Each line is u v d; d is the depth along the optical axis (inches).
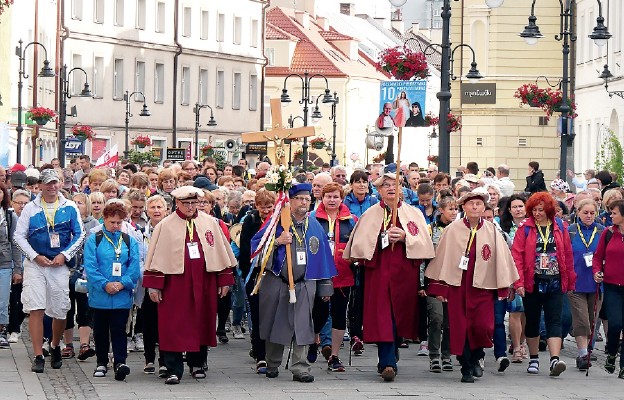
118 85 3393.2
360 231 783.7
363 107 4955.7
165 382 766.5
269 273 778.8
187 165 1256.8
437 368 834.8
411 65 1644.9
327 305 799.1
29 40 2837.1
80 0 3216.0
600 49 2751.0
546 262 820.0
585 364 858.8
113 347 786.8
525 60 3095.5
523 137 3095.5
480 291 783.1
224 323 979.9
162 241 767.7
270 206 812.6
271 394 719.1
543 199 823.1
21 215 817.5
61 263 813.2
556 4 3093.0
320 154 4741.6
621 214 832.3
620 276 834.8
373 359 891.4
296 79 4741.6
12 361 857.5
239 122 3932.1
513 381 796.0
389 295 782.5
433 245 797.2
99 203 888.9
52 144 3075.8
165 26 3570.4
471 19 3110.2
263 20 4072.3
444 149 1362.0
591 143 2824.8
